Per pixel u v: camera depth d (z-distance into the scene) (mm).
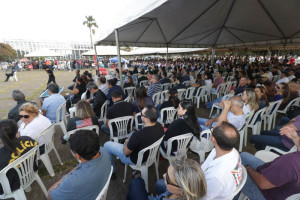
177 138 2002
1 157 1583
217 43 10742
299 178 1092
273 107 3338
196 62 19172
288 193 1180
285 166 1135
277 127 2758
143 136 1833
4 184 1574
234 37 8797
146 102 3258
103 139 3498
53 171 2467
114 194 2137
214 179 1133
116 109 2736
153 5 2596
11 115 2943
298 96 3479
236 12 5629
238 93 4457
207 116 4586
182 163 963
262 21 5914
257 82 4770
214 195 1106
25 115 2268
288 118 2969
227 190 1127
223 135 1166
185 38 8469
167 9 4555
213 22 6496
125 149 1953
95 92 3617
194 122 2082
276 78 7246
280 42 7719
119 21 3588
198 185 868
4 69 24000
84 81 5203
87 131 1234
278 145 2289
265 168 1270
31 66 22484
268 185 1222
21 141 1720
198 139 2111
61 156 2943
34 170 1907
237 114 2436
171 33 7324
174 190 998
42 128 2381
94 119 2424
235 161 1189
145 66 18594
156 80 4633
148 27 6129
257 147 2555
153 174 2463
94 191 1172
